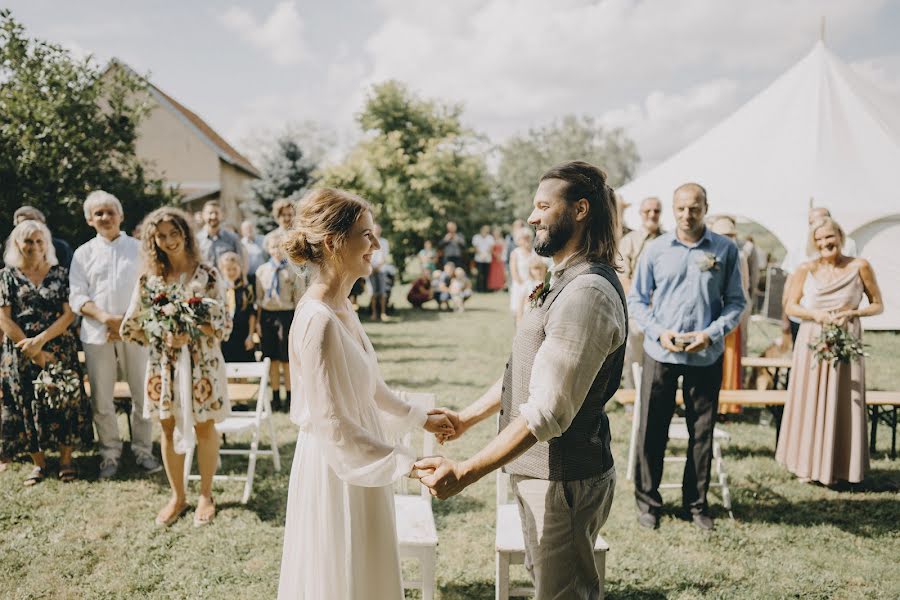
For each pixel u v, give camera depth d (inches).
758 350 367.9
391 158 929.5
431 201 919.7
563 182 73.6
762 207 303.9
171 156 935.7
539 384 69.8
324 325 74.3
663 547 141.7
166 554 137.3
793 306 177.6
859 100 321.1
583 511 76.3
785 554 138.8
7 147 308.2
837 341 165.2
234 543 141.9
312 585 80.5
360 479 74.9
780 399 194.7
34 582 125.6
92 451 200.8
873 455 203.0
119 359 186.2
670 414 149.9
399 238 926.4
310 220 78.3
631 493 172.4
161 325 137.4
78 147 323.0
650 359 149.9
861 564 134.4
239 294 254.1
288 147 917.2
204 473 152.7
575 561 77.2
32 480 174.7
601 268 72.9
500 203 1450.5
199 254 153.1
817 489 174.1
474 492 172.4
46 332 169.9
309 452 81.4
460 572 132.5
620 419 236.7
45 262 174.7
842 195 293.1
